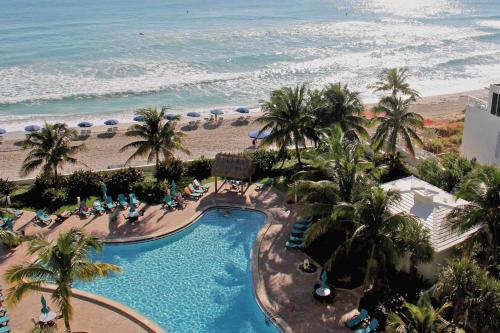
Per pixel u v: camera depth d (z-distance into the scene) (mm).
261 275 25875
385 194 22250
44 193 34812
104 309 23391
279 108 38062
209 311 23812
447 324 19250
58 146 35438
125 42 113188
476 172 24188
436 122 57844
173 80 79875
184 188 37062
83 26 141875
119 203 33969
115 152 47469
